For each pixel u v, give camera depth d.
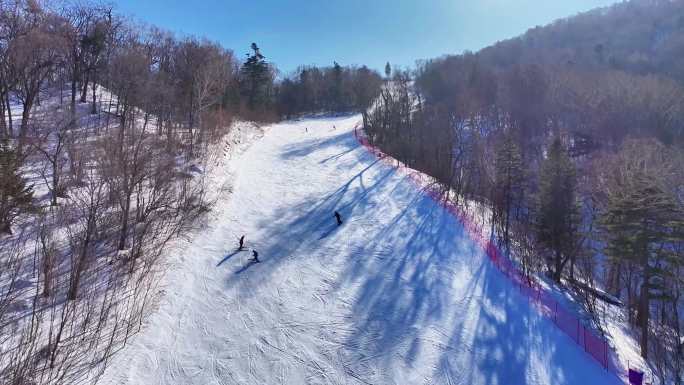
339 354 16.16
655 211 23.50
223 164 38.50
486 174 43.31
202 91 48.25
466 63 106.69
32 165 25.16
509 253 26.47
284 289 20.38
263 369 15.23
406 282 21.28
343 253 24.19
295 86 101.94
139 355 14.95
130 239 21.42
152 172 26.45
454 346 16.75
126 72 39.00
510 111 68.31
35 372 12.74
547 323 18.56
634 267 27.91
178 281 20.02
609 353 17.20
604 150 57.72
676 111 61.66
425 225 28.41
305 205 31.95
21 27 31.89
